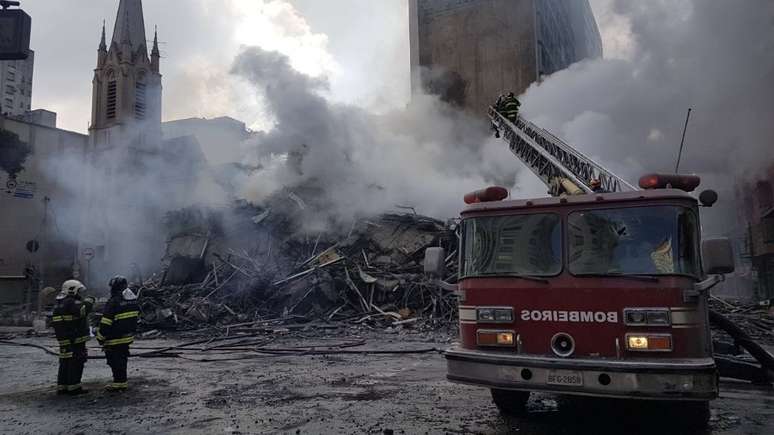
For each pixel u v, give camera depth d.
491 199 5.86
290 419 5.73
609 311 4.75
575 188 8.75
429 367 9.56
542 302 5.02
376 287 19.33
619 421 5.55
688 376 4.30
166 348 12.54
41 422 5.67
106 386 7.67
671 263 4.69
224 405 6.45
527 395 6.03
